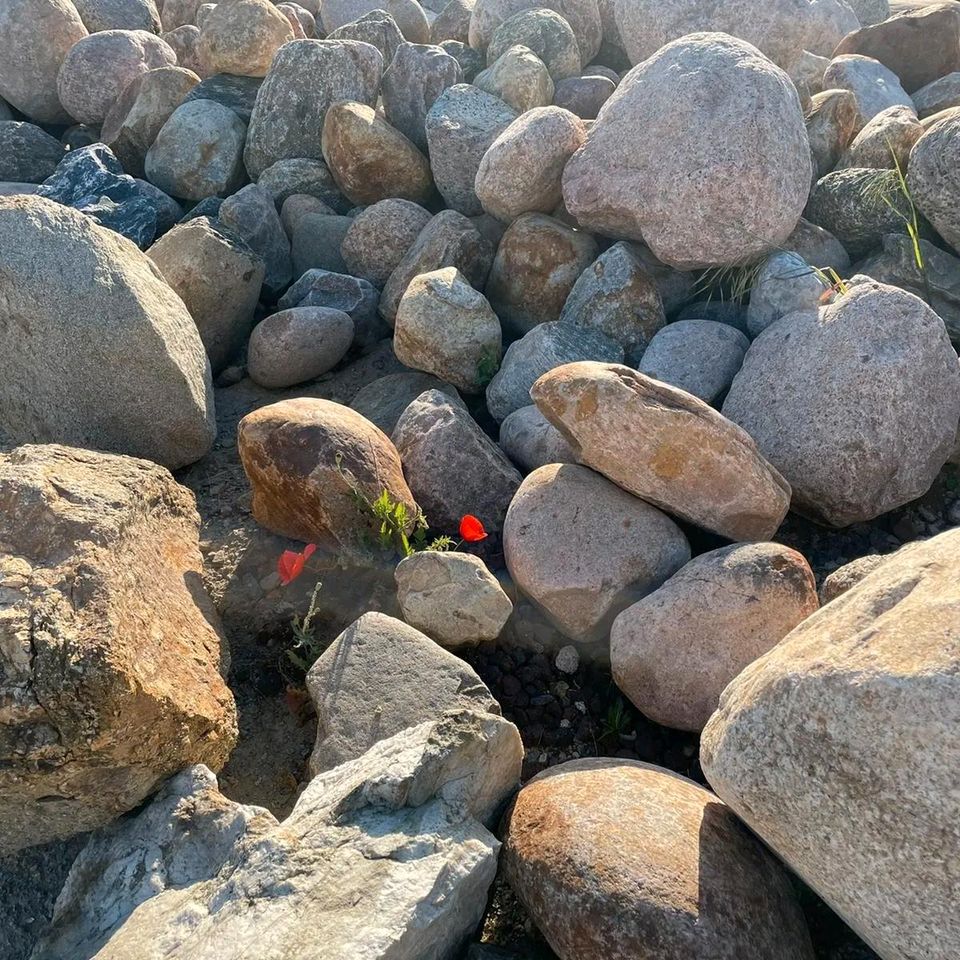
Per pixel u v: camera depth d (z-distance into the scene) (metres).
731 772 0.94
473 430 1.75
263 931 0.94
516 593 1.58
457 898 1.00
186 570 1.46
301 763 1.38
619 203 2.01
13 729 1.04
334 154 2.57
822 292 1.86
